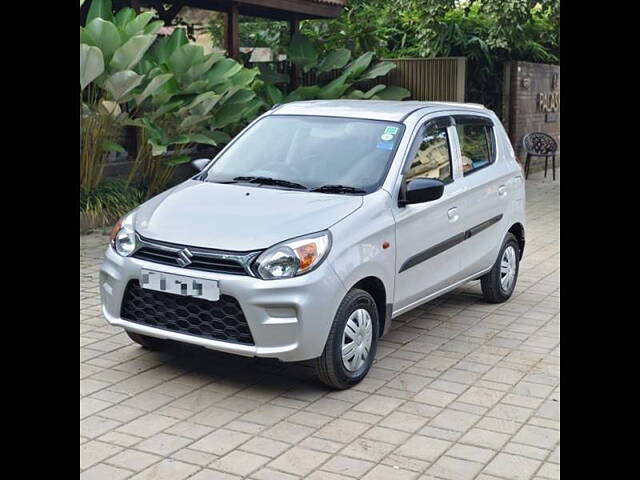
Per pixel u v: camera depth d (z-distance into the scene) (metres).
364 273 5.42
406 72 16.59
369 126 6.36
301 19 16.23
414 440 4.73
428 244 6.19
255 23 17.16
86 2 12.41
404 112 6.55
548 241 10.86
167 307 5.32
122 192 11.04
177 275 5.18
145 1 13.66
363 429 4.85
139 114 11.94
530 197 14.80
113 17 10.97
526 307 7.61
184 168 12.96
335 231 5.30
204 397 5.27
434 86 16.36
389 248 5.69
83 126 10.27
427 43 16.78
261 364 5.88
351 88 16.70
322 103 6.94
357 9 17.94
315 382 5.58
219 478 4.22
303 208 5.52
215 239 5.20
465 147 7.03
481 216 7.02
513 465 4.45
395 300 5.87
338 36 16.77
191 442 4.62
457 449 4.63
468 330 6.86
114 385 5.41
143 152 11.63
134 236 5.51
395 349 6.32
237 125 13.53
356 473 4.31
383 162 6.04
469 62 16.77
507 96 17.14
